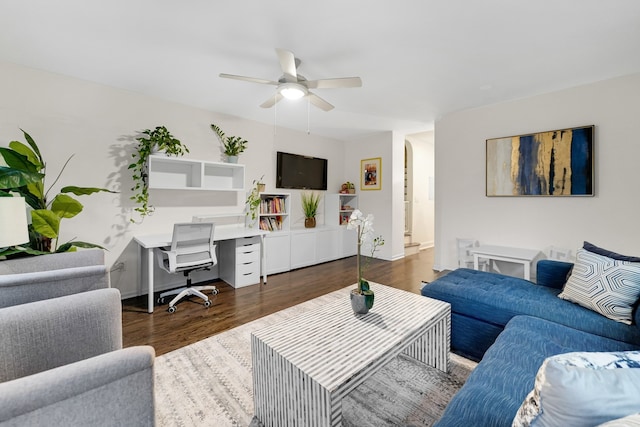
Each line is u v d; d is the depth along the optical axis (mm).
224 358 1993
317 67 2578
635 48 2270
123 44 2219
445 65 2555
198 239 2949
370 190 5395
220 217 3896
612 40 2154
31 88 2600
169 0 1720
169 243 2857
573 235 3084
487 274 2529
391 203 5098
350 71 2660
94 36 2109
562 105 3113
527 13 1837
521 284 2227
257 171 4328
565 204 3127
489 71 2670
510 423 900
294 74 2234
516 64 2535
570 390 595
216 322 2562
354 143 5664
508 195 3482
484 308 1978
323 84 2359
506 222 3541
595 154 2932
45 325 1168
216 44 2211
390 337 1448
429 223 6641
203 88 3068
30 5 1760
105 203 3014
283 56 2010
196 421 1447
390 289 2184
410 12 1826
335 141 5617
